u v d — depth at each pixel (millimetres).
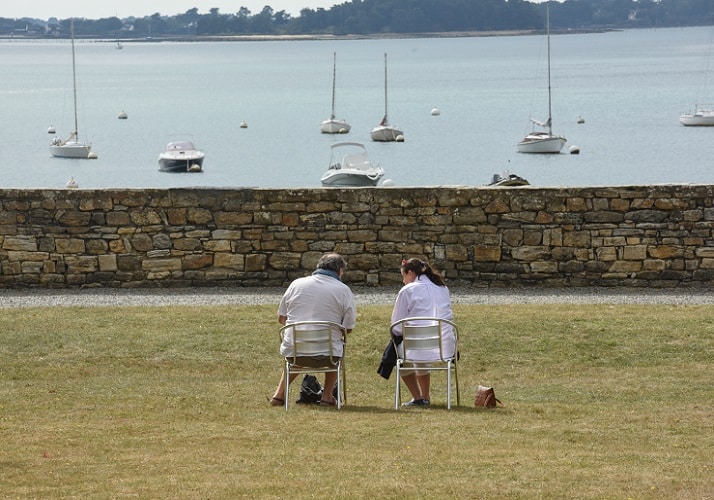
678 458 17625
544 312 32500
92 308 34156
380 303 35031
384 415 22109
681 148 195500
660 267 37219
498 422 21125
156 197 37844
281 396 23609
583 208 37219
